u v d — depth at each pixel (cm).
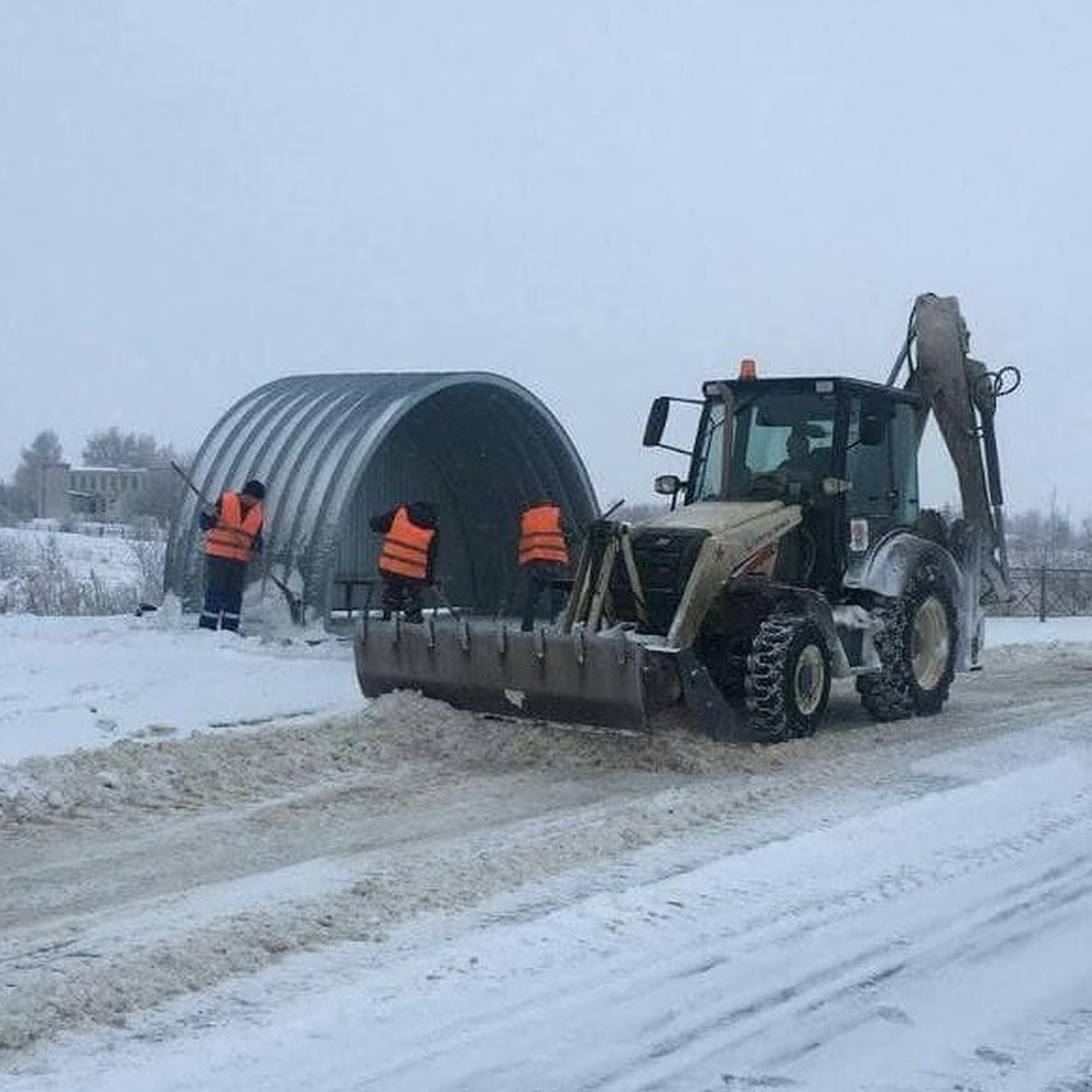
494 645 1023
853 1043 509
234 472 1775
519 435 2017
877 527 1203
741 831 794
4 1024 508
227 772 923
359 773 950
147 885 689
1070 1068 489
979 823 819
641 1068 485
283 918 627
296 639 1578
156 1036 502
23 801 831
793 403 1168
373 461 2075
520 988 552
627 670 964
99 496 6431
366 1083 469
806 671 1067
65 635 1556
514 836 786
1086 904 672
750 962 587
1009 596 1420
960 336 1348
